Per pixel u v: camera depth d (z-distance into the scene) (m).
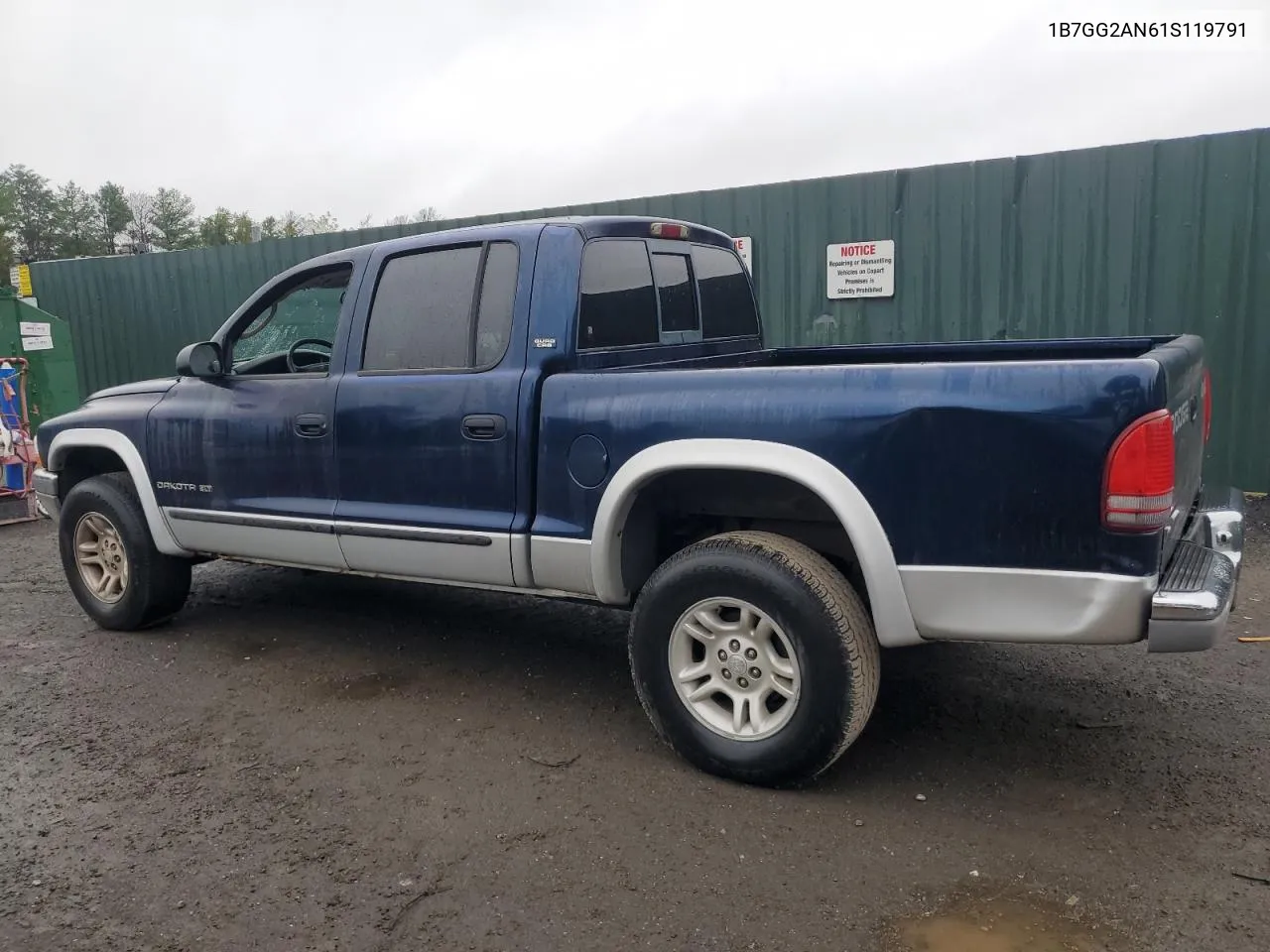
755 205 8.25
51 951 2.51
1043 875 2.72
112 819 3.18
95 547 5.14
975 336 7.61
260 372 4.70
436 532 3.83
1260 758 3.39
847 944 2.45
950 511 2.85
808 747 3.09
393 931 2.56
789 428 3.05
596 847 2.93
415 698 4.14
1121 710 3.82
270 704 4.11
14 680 4.46
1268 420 6.78
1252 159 6.55
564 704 4.04
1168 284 6.93
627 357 3.95
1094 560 2.69
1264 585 5.32
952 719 3.79
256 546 4.47
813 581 3.03
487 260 3.81
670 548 3.82
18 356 10.28
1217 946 2.40
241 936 2.56
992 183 7.36
